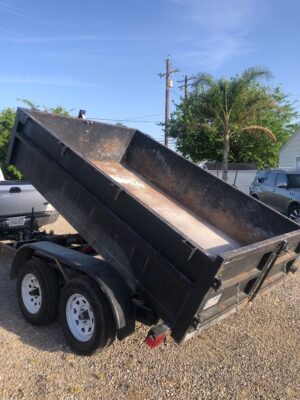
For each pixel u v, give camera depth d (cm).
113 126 611
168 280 333
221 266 296
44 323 439
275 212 461
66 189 428
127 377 363
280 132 3048
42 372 361
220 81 2345
